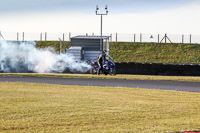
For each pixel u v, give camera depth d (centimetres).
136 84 4753
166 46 14475
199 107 3039
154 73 6819
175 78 5706
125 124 2389
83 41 8262
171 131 2217
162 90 4109
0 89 3947
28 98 3347
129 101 3281
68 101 3209
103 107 2947
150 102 3250
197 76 6544
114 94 3722
